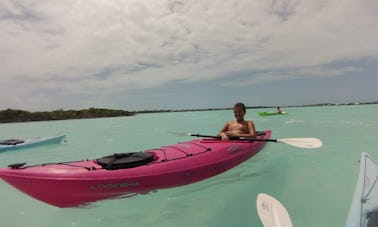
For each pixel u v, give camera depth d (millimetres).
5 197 4406
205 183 4484
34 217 3561
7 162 7336
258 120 19016
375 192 2621
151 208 3641
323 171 5156
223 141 5477
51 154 8500
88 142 11203
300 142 4965
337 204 3568
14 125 32062
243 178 4887
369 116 20297
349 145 7801
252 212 3451
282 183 4523
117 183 3477
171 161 4090
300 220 3146
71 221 3352
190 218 3330
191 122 21547
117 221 3285
